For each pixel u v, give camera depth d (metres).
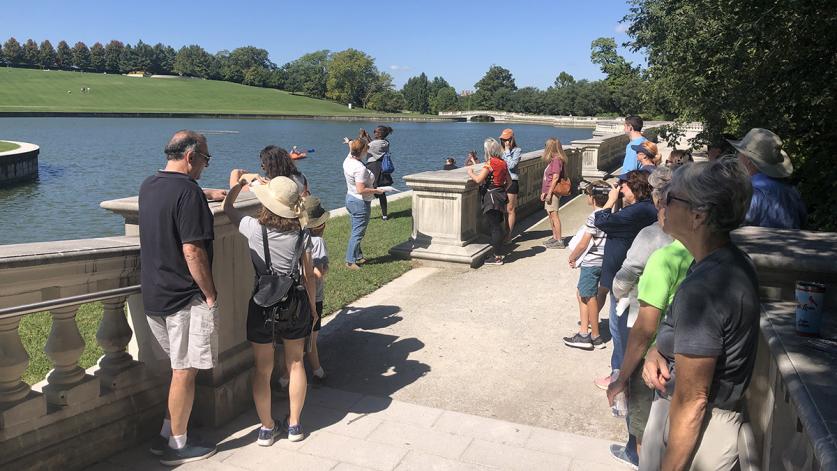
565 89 152.88
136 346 4.13
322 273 4.93
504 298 7.45
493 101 170.75
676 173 2.23
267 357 4.02
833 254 3.34
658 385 2.39
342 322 6.67
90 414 3.73
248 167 35.88
